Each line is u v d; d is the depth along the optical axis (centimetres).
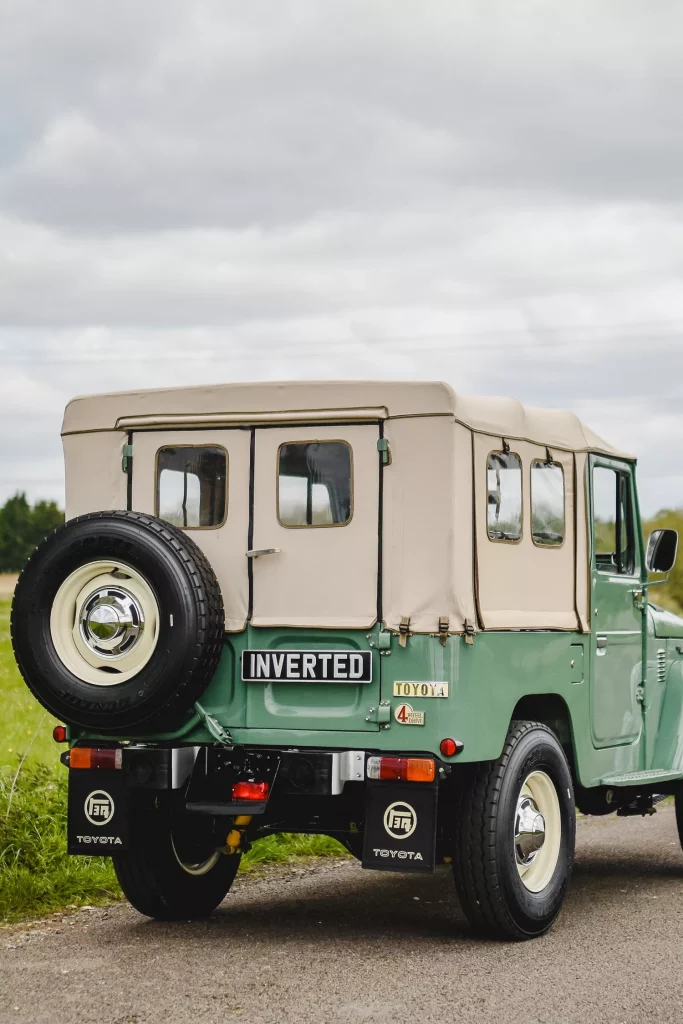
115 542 613
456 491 618
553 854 675
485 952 620
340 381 633
